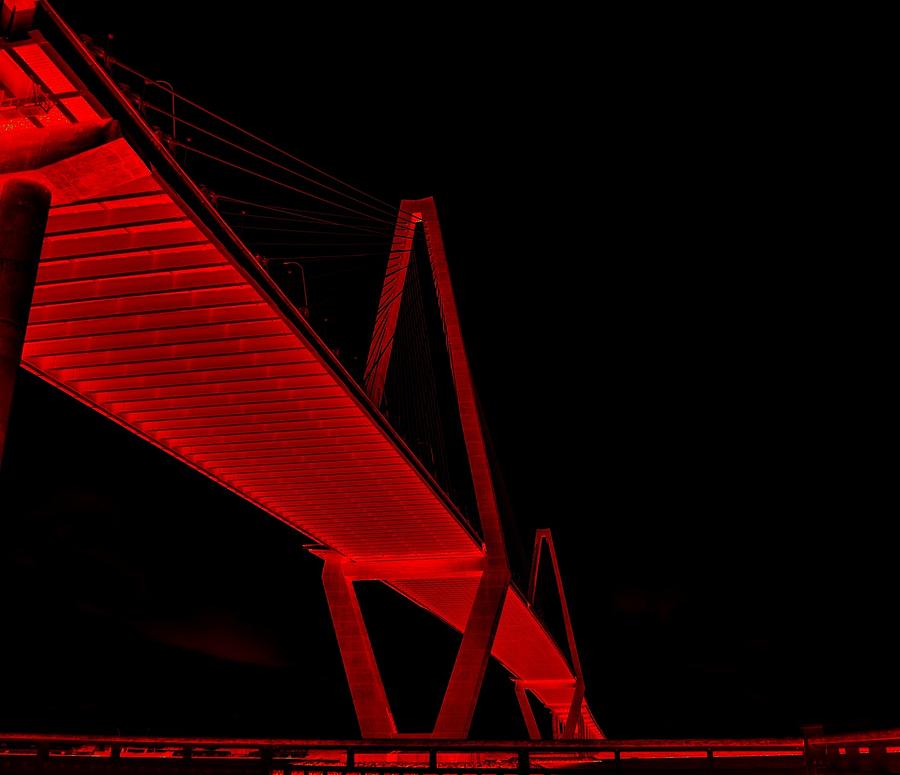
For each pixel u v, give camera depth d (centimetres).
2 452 1051
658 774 955
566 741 980
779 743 916
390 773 1013
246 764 1055
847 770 818
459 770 1002
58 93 1077
